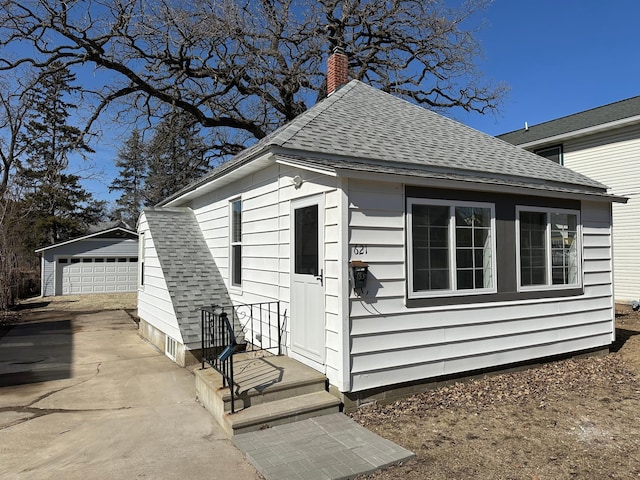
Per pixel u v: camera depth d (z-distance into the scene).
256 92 20.36
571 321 7.22
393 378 5.30
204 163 23.31
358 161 5.92
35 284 24.75
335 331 5.07
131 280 24.66
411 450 4.02
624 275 14.03
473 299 6.03
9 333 12.00
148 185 31.86
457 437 4.31
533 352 6.70
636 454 3.94
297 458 3.84
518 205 6.62
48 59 16.27
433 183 5.54
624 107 15.47
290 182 6.21
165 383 6.65
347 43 19.94
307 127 6.54
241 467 3.81
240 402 4.73
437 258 5.78
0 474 3.76
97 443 4.41
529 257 6.73
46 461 4.02
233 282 8.46
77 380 6.95
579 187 7.88
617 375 6.52
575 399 5.45
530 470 3.64
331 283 5.16
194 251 9.56
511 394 5.58
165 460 3.98
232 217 8.49
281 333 6.50
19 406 5.67
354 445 4.09
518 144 17.03
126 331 12.24
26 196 24.47
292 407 4.72
